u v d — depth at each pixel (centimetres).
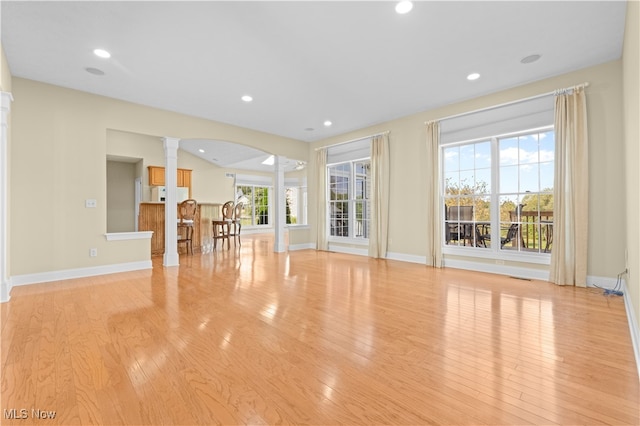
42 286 356
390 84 388
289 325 235
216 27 265
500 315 256
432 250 482
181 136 501
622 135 322
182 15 248
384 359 181
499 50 307
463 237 471
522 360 179
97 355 186
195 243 693
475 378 160
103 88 396
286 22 258
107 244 429
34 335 216
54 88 385
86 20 255
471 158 459
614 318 246
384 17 253
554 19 257
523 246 409
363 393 147
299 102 450
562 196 354
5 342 204
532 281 377
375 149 564
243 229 1138
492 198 432
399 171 535
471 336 213
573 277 350
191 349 194
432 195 480
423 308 275
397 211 540
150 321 243
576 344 200
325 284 366
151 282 377
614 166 326
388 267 474
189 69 344
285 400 142
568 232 351
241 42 289
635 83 199
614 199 326
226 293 327
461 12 247
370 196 581
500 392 147
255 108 477
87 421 127
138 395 145
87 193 410
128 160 827
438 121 477
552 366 172
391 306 281
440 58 322
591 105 341
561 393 146
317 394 146
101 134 421
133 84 385
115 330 225
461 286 354
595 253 340
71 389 150
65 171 393
